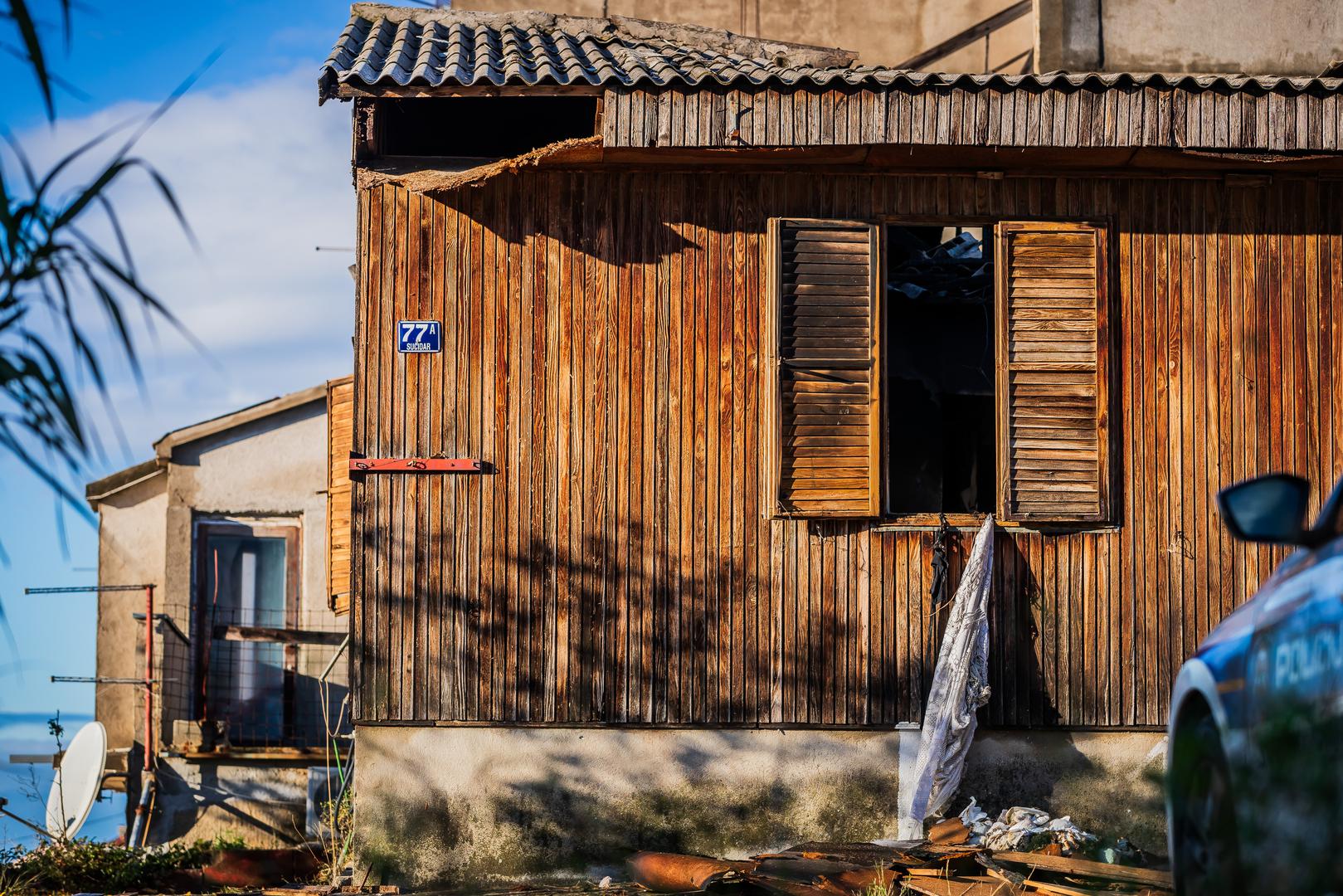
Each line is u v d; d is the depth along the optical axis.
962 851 7.50
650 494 8.69
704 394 8.74
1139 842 8.59
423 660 8.56
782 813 8.55
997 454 8.73
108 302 2.89
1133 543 8.77
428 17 10.02
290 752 13.34
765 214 8.79
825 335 8.69
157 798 13.19
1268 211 8.91
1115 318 8.83
